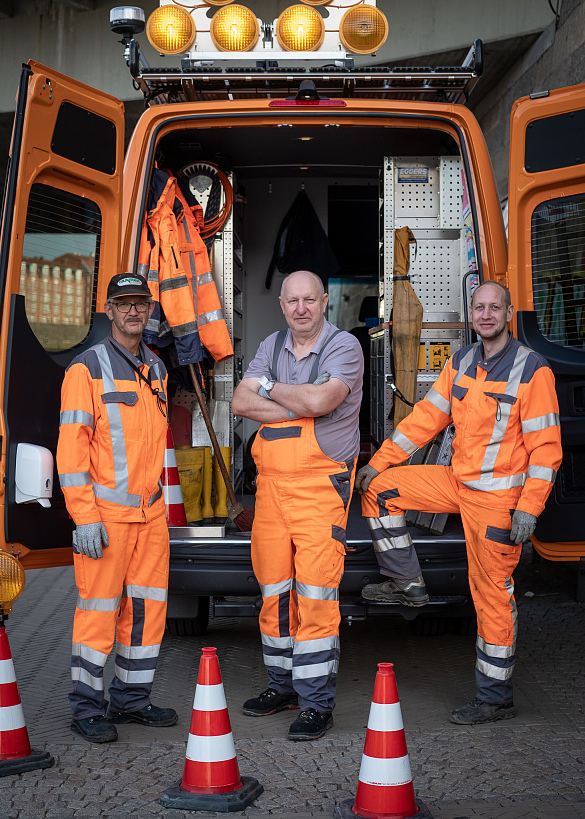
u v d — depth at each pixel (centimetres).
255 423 660
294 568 353
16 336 337
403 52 864
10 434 335
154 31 422
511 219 393
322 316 356
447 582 376
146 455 338
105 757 308
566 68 762
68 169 364
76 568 331
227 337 459
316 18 424
